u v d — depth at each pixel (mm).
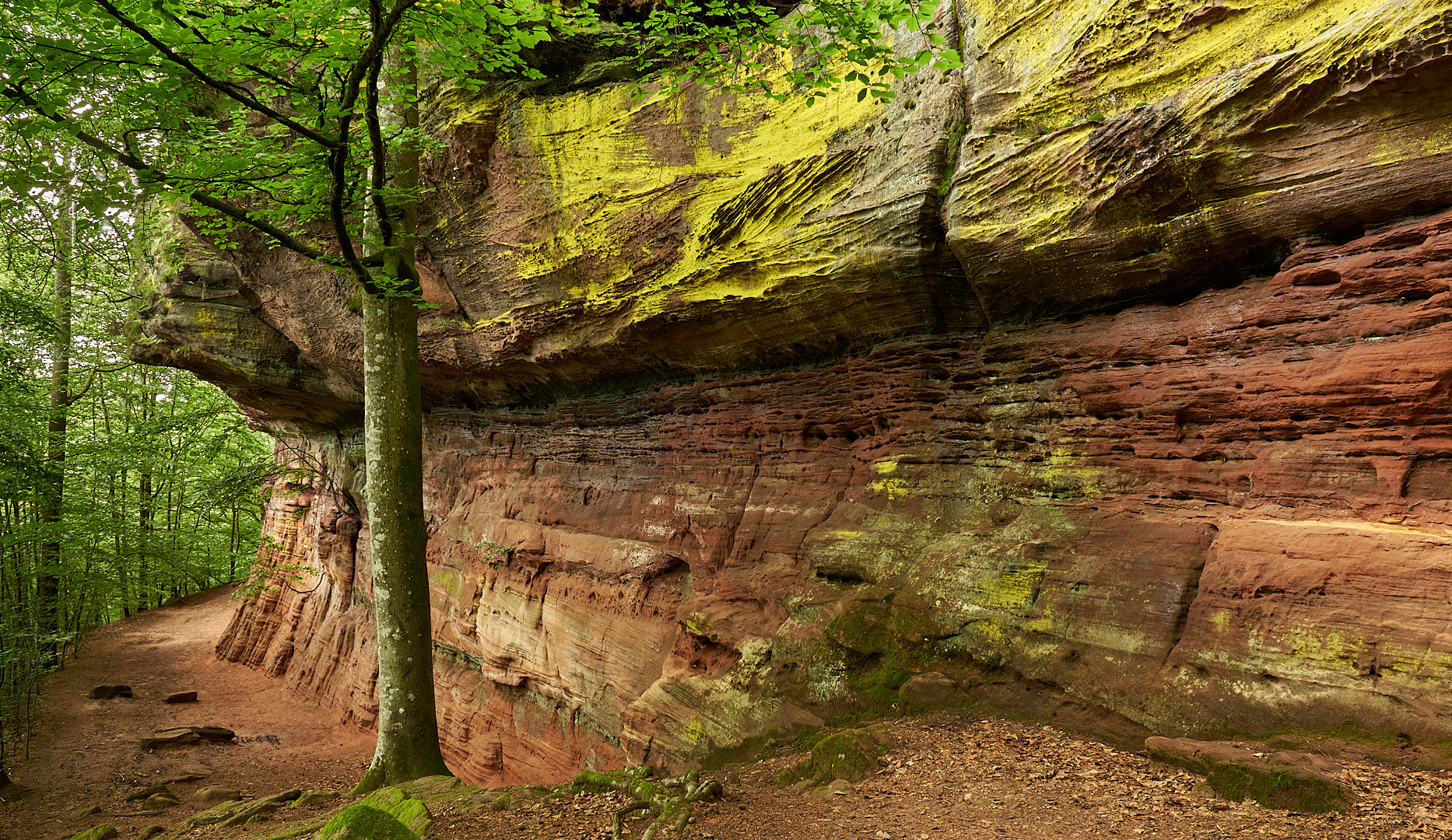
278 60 7070
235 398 23953
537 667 14500
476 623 16469
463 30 7074
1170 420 7324
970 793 5430
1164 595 6551
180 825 10492
